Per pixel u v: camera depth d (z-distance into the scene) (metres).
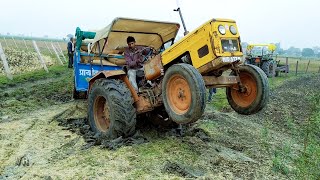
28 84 13.41
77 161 5.27
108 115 6.42
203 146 6.14
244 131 8.23
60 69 19.50
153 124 7.25
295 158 6.49
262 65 23.70
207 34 5.36
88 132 6.70
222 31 5.37
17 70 17.81
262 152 6.54
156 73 6.13
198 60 5.53
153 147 5.90
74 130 6.89
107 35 6.79
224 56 5.32
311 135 7.86
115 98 5.98
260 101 5.92
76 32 8.53
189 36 5.63
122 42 7.60
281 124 10.69
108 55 8.11
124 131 6.05
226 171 5.20
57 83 13.98
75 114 8.55
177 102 5.60
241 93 6.29
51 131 6.85
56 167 5.05
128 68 6.68
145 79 6.46
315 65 42.78
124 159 5.36
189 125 7.45
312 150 6.51
